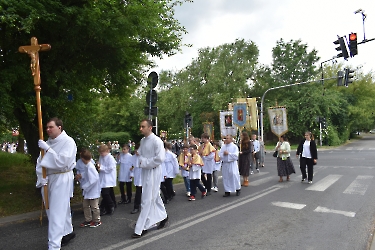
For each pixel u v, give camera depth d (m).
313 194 8.60
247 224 5.94
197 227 5.80
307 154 10.55
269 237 5.18
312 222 5.99
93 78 10.58
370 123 50.97
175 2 9.45
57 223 4.54
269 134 43.53
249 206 7.41
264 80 40.62
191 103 39.59
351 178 11.33
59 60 8.45
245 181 10.43
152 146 5.41
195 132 40.50
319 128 35.22
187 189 8.93
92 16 7.05
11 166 12.43
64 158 4.54
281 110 20.89
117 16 7.55
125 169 8.13
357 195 8.32
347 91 44.12
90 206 6.09
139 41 9.32
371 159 18.64
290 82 37.38
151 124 5.54
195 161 8.41
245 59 39.22
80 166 6.04
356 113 40.22
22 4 6.13
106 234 5.48
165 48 9.58
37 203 7.43
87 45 8.49
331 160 18.77
